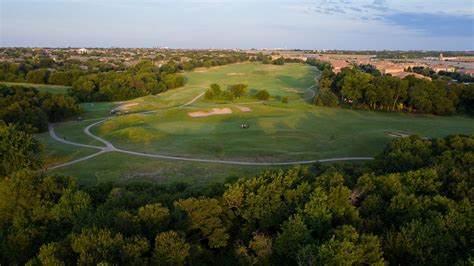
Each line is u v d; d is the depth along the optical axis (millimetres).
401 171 52500
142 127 92312
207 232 37656
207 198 40594
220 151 77562
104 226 34062
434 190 42969
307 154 76188
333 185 42844
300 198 41531
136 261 28891
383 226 37250
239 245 37094
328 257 29844
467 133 91875
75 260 30891
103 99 142375
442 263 30922
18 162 57219
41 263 29969
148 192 47719
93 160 71938
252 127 95875
